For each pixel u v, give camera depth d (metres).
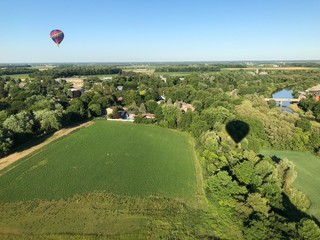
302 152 75.75
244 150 62.28
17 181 56.16
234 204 42.03
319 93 163.62
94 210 45.84
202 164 61.66
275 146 77.69
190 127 93.44
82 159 68.75
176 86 185.50
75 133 93.00
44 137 88.31
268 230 35.59
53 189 52.88
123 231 40.34
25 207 46.53
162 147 79.19
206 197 49.53
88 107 122.81
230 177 45.41
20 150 75.44
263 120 84.88
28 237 38.94
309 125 82.19
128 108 133.88
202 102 124.75
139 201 48.84
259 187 45.81
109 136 89.88
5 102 125.06
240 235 38.34
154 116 112.94
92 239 38.50
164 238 38.91
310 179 58.56
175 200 49.34
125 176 59.19
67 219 43.25
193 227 41.38
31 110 107.75
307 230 34.41
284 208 43.38
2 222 42.38
